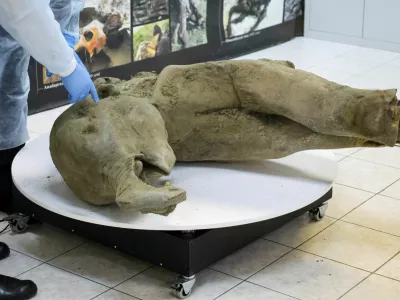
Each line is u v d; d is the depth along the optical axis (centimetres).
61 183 272
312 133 264
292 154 293
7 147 298
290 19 552
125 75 456
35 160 290
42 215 283
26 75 291
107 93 266
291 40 557
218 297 245
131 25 450
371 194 316
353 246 274
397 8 511
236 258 268
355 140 259
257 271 259
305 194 259
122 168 237
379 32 524
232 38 513
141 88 274
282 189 263
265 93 259
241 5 511
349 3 532
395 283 250
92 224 267
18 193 288
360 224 290
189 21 483
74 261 268
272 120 268
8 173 303
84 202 257
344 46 537
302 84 255
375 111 242
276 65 265
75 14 284
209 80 269
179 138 271
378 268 260
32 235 288
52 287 252
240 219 241
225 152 275
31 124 400
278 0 536
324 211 293
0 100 286
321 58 511
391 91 243
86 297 246
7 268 264
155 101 266
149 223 239
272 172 277
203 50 498
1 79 282
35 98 415
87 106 258
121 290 249
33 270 263
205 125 270
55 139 256
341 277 254
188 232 242
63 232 290
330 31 550
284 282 252
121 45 448
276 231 286
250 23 521
